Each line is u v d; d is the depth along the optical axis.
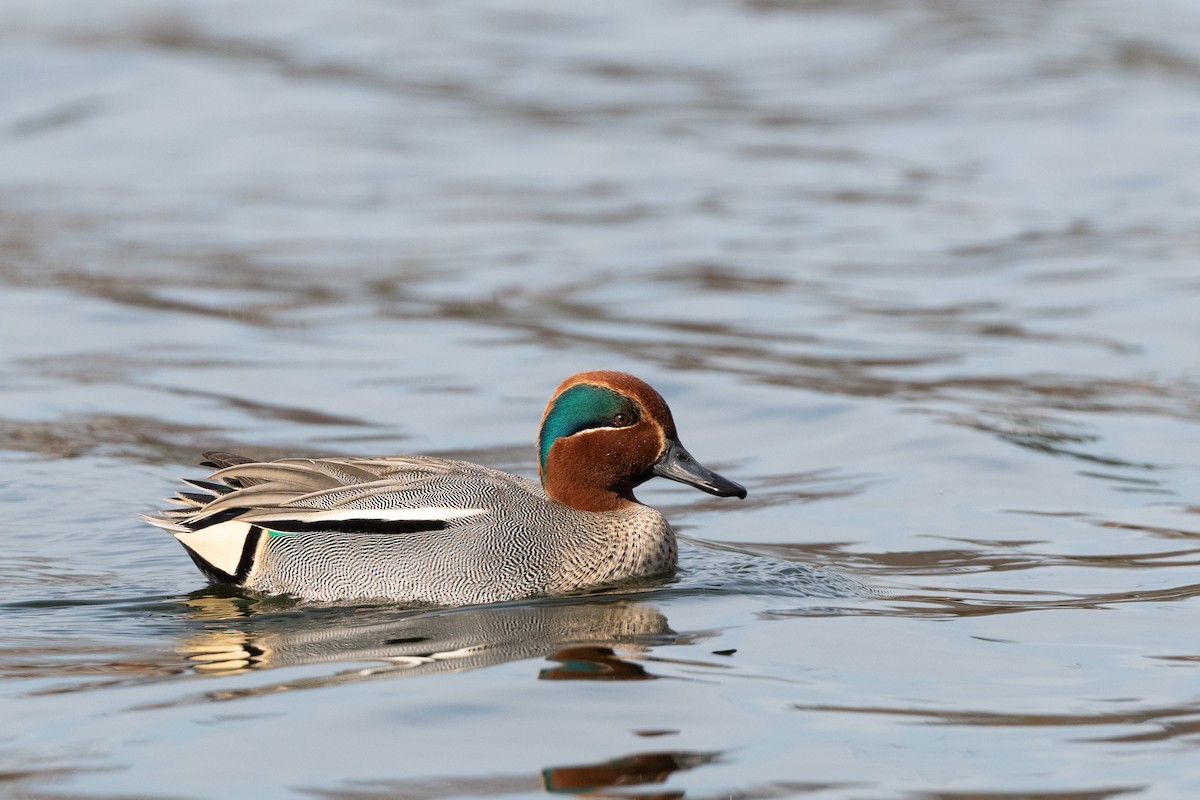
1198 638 9.56
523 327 18.64
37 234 23.41
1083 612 10.16
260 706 8.35
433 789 7.25
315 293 20.23
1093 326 18.38
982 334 18.17
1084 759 7.63
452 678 8.85
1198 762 7.58
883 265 21.36
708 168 27.64
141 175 27.30
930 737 7.93
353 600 10.91
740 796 7.20
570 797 7.18
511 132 30.47
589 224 23.91
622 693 8.57
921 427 14.85
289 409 15.69
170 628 10.12
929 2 41.94
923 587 10.84
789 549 11.94
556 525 11.17
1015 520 12.46
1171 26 38.69
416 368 17.06
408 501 11.16
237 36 38.09
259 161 28.17
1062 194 25.39
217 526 11.26
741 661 9.17
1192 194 25.16
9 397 15.97
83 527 12.52
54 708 8.35
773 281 20.61
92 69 34.12
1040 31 38.19
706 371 16.86
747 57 36.69
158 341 18.14
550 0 43.03
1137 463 13.81
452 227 23.78
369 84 34.03
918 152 28.58
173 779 7.35
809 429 15.11
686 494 13.67
